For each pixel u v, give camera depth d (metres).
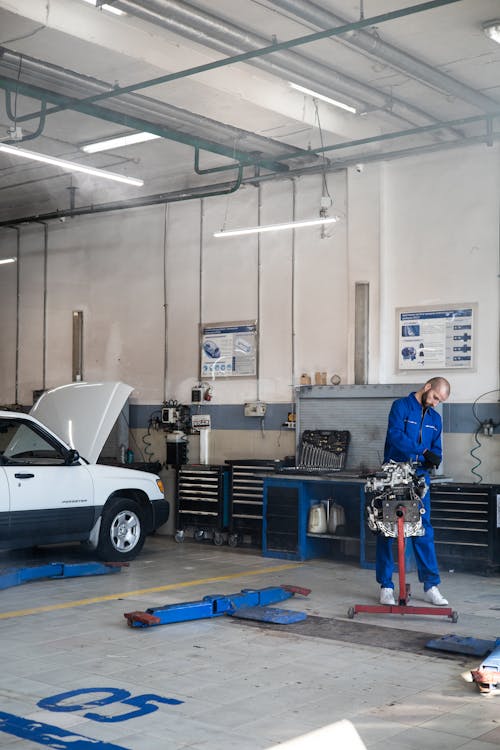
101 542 8.16
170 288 10.70
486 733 3.70
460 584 7.33
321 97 7.37
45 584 7.16
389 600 6.30
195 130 8.45
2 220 12.51
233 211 10.14
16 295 12.41
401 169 8.80
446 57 6.95
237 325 10.04
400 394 8.50
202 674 4.57
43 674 4.55
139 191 10.97
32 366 12.17
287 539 8.56
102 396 9.09
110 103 7.74
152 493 8.63
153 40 6.48
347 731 3.71
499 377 8.17
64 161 7.65
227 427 10.06
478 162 8.35
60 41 6.62
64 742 3.55
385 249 8.88
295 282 9.58
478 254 8.34
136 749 3.47
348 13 6.23
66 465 7.87
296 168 9.54
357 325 8.92
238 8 6.11
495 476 8.15
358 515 8.70
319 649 5.11
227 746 3.52
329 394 8.94
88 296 11.55
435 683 4.42
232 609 6.04
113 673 4.58
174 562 8.37
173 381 10.62
